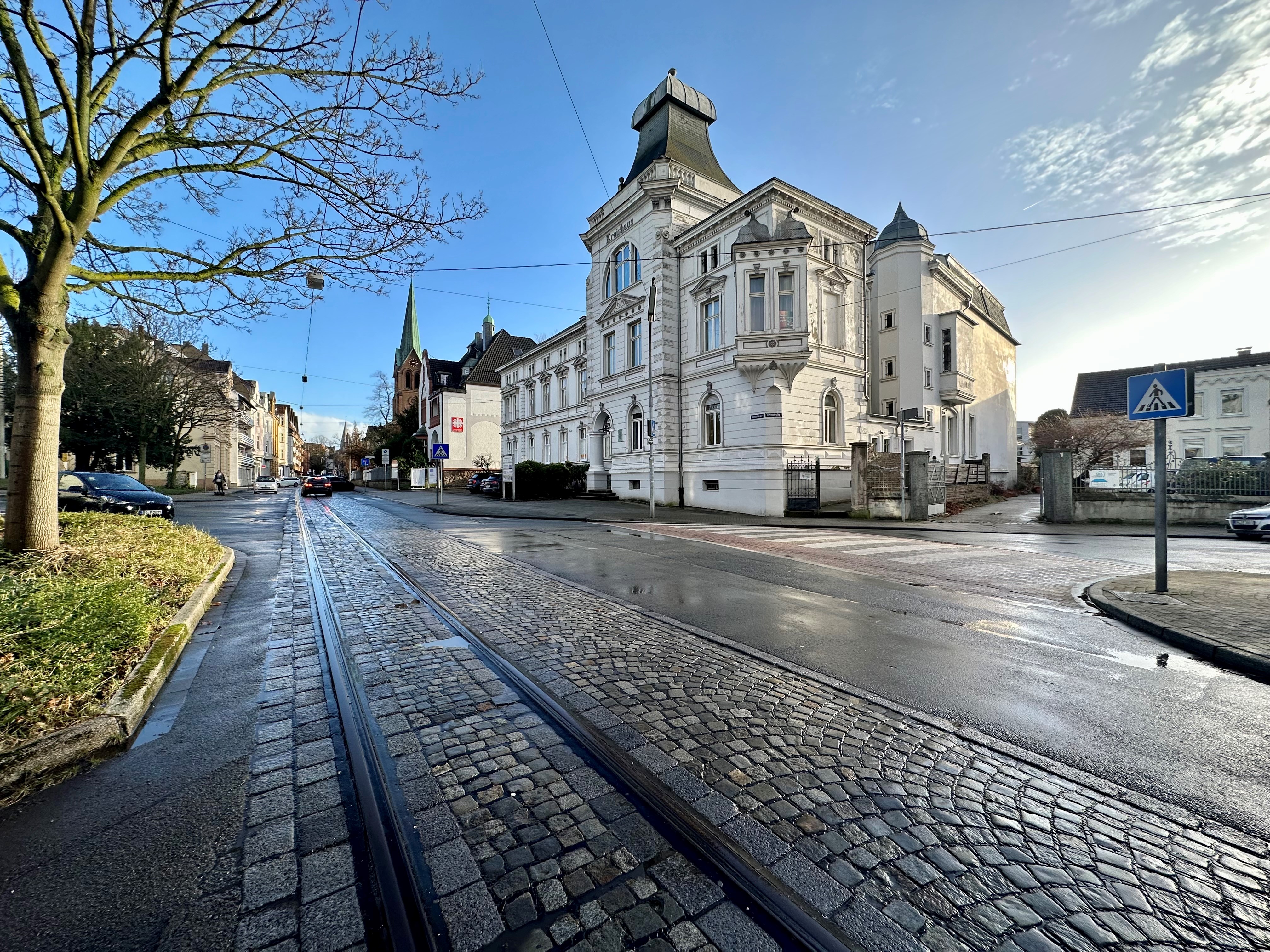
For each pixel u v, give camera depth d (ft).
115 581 16.75
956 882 7.02
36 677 10.59
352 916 6.56
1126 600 21.12
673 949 6.05
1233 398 111.34
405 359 214.69
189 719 11.87
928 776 9.59
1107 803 8.86
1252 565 31.04
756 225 61.26
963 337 94.17
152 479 139.33
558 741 10.80
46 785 9.26
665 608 20.92
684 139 77.30
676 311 72.54
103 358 91.35
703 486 69.05
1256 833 8.11
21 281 19.33
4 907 6.57
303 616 20.16
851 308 69.15
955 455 96.73
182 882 7.07
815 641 17.15
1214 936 6.19
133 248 21.94
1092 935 6.20
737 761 10.01
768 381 60.75
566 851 7.66
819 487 60.39
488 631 17.85
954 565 31.30
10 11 17.10
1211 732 11.31
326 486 115.65
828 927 6.33
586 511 66.90
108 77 20.18
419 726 11.37
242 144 21.58
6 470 63.82
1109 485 57.16
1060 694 13.23
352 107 22.21
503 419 140.36
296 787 9.32
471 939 6.15
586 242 86.58
